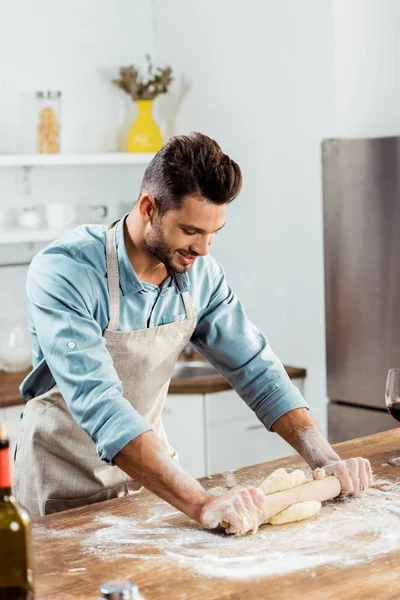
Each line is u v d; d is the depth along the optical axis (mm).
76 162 4066
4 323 4180
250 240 4145
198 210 1878
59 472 2334
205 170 1853
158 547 1715
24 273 4262
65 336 1947
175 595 1506
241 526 1725
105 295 2139
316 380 3893
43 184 4285
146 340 2230
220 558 1654
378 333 3543
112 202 4516
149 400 2355
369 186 3518
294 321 3969
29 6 4176
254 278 4148
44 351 1979
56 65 4273
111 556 1676
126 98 4500
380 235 3498
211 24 4211
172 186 1881
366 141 3508
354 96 3727
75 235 2160
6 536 1313
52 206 4086
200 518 1759
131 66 4285
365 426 3631
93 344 1952
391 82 3797
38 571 1613
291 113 3881
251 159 4090
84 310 2047
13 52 4145
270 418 2205
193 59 4336
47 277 2041
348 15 3680
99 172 4457
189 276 2258
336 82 3688
